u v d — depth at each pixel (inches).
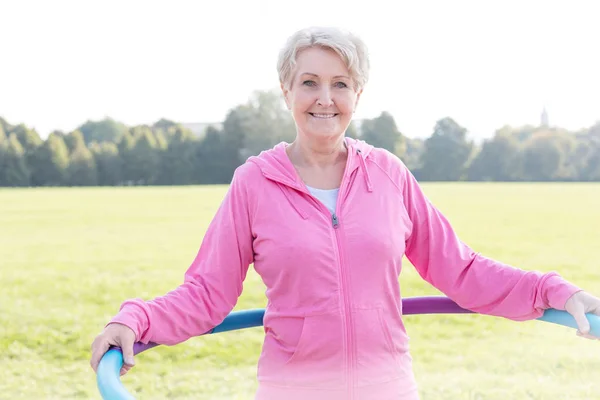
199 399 193.3
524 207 1207.6
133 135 2738.7
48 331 286.8
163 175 2652.6
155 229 856.9
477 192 1801.2
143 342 78.4
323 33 83.7
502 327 275.9
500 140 2861.7
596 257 533.3
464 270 91.5
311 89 84.8
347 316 81.9
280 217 84.1
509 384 201.9
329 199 86.4
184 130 2706.7
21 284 421.4
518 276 87.7
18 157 2485.2
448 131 2893.7
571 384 200.7
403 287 370.0
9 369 231.5
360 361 82.7
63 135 2694.4
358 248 82.8
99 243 694.5
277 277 84.0
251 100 2755.9
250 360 233.9
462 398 188.5
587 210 1123.9
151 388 203.2
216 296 85.0
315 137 86.1
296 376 83.5
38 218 1048.2
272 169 86.1
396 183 89.3
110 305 349.4
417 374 213.0
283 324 84.0
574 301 81.0
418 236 92.2
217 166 2696.9
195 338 259.8
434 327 277.0
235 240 86.0
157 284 419.2
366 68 85.8
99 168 2610.7
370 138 2741.1
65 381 217.9
